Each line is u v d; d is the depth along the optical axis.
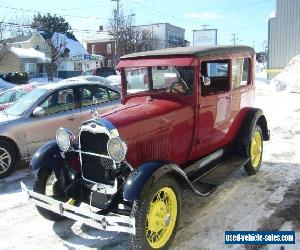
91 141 4.13
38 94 7.25
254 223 4.46
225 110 5.38
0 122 6.68
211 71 5.20
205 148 5.16
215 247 3.99
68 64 50.84
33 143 6.87
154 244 3.78
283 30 20.42
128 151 3.97
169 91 4.85
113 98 7.99
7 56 41.59
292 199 5.09
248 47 6.03
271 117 10.37
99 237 4.37
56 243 4.26
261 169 6.38
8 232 4.55
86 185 4.29
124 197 3.55
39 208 4.48
